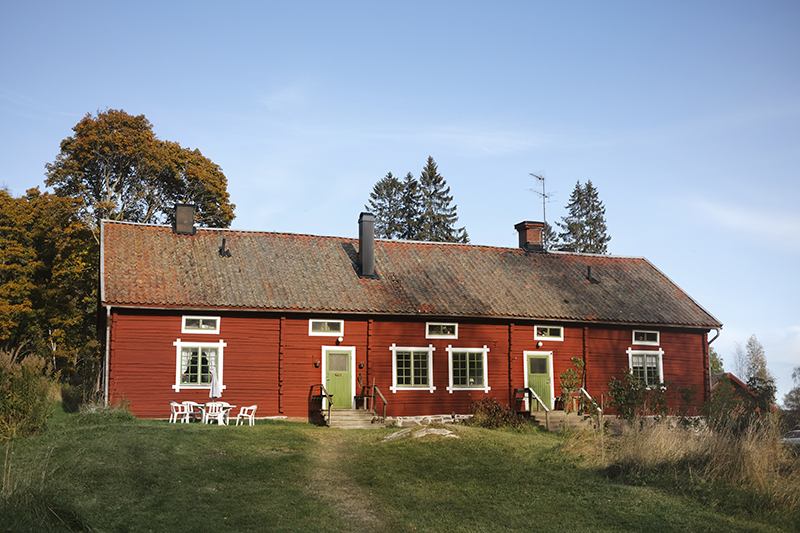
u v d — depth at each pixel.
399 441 18.62
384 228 67.88
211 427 19.41
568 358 28.55
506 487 14.29
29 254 38.62
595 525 11.73
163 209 44.44
